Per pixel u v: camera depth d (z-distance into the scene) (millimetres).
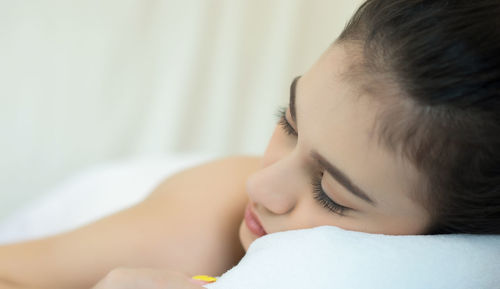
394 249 533
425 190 522
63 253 648
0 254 644
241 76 1508
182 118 1476
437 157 508
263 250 545
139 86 1438
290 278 514
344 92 516
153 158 1107
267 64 1500
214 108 1507
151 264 654
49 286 639
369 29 525
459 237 553
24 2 1323
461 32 494
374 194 526
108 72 1407
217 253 668
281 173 556
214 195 689
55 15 1349
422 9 507
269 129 1524
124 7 1383
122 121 1438
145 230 663
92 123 1416
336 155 521
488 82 492
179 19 1426
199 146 1527
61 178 1396
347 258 523
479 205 530
